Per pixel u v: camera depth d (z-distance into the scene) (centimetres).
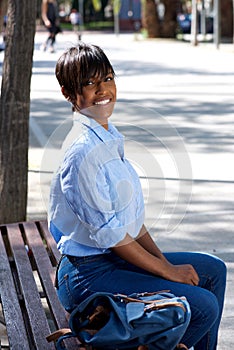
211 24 4484
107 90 356
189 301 346
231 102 1444
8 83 613
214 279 383
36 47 3156
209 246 637
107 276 353
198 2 3797
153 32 3706
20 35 606
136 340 323
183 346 338
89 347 329
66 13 6644
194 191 796
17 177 623
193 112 1326
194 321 349
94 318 330
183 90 1638
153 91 1628
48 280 432
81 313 339
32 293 418
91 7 6134
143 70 2091
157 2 3778
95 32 4975
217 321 382
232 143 1041
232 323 487
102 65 353
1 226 544
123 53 2772
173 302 324
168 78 1877
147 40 3591
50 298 405
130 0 5416
